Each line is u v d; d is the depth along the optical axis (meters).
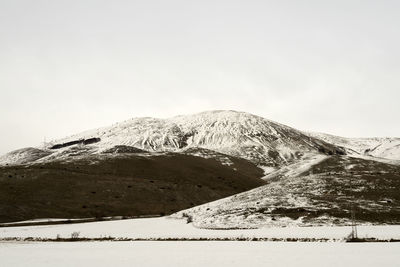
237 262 33.31
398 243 43.28
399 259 33.09
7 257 38.50
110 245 47.97
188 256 37.25
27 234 64.44
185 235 58.59
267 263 32.47
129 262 34.66
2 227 76.88
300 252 37.91
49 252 41.94
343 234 51.62
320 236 50.62
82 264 34.06
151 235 60.25
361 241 45.28
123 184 126.81
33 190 107.25
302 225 61.31
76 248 45.25
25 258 37.78
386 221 61.81
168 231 64.94
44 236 61.41
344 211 66.69
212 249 41.91
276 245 43.84
